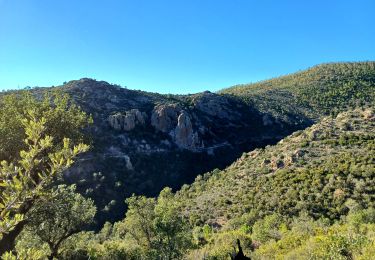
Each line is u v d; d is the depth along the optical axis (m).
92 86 177.25
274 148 95.75
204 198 84.12
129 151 133.88
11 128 16.53
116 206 103.94
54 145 16.41
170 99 194.25
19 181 6.00
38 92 152.12
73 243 34.69
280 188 68.81
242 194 75.56
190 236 35.72
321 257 22.55
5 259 5.81
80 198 27.45
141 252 33.81
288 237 37.50
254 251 34.84
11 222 5.53
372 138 80.25
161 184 125.81
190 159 143.75
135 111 154.12
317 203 59.53
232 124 179.25
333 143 82.25
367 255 20.19
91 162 116.38
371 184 59.62
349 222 44.97
